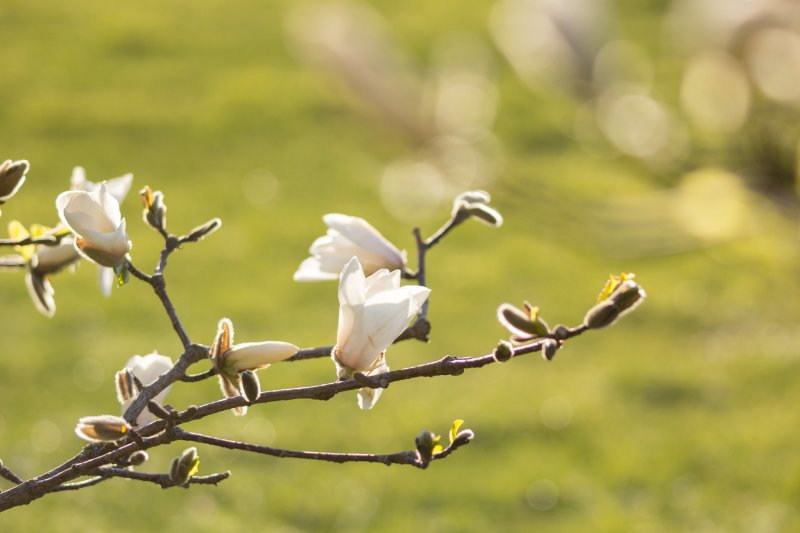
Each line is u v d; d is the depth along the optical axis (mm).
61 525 9156
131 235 16172
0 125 19984
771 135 9797
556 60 8594
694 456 10867
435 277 15078
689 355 13125
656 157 10547
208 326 13734
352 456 2281
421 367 2184
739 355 12984
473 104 8789
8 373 12148
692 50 9680
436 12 26984
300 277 2635
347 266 2139
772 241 12008
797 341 13172
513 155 19094
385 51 7512
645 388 12188
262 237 16391
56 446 10852
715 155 10633
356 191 18109
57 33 24250
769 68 8906
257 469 10477
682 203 10648
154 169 18906
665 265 15422
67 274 14727
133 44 23922
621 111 10047
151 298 14266
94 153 19203
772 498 10227
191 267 15234
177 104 21312
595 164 18766
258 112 20938
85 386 12047
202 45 24125
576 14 8445
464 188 9062
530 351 2217
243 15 25984
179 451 10531
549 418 11484
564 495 10227
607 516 9859
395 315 2154
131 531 9359
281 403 11695
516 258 15664
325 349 2260
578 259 15711
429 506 10055
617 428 11344
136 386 2350
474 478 10477
